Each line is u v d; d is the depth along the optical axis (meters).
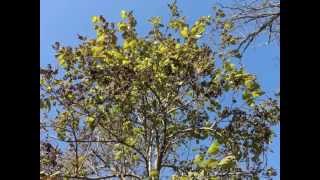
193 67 8.84
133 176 9.01
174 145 9.53
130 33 9.43
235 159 7.74
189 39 9.09
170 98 9.16
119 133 9.29
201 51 8.91
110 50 9.22
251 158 8.88
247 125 8.97
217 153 8.12
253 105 8.90
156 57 9.01
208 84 8.86
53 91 8.82
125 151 9.59
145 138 9.35
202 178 7.48
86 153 8.80
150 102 9.19
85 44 9.14
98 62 8.98
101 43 9.20
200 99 9.13
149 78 8.90
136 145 9.62
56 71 8.71
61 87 8.84
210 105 9.14
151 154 9.41
